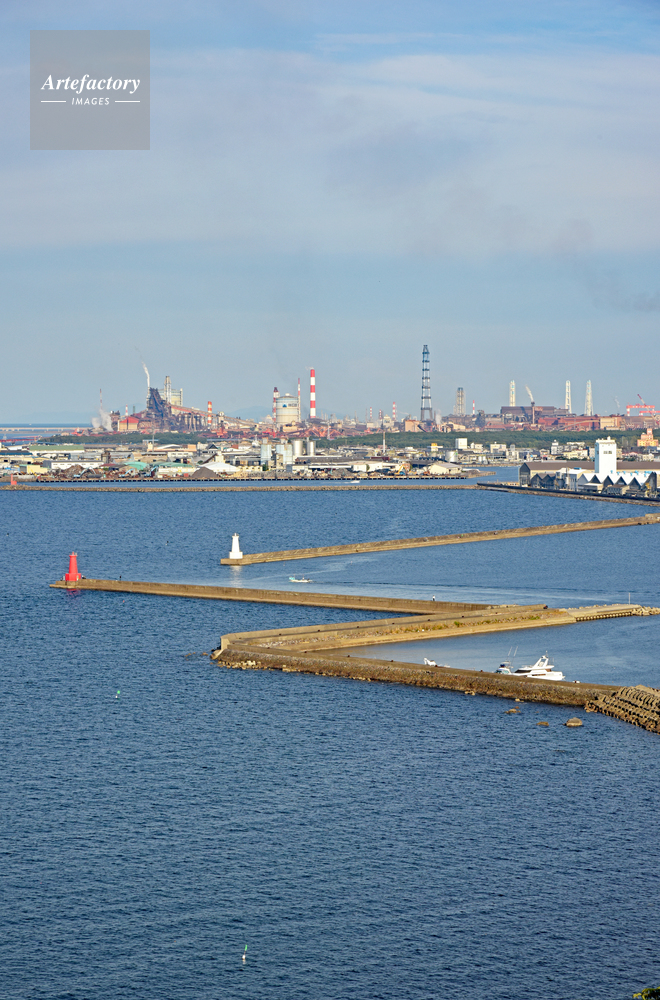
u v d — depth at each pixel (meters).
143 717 113.69
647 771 95.88
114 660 141.88
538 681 118.75
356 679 128.62
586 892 75.69
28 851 81.44
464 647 144.75
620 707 111.81
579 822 85.81
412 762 98.50
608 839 82.94
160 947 69.81
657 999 63.66
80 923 72.31
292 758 99.94
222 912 73.50
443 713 113.31
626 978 66.81
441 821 86.12
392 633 150.00
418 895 75.31
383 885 76.56
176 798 90.94
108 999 64.88
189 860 80.06
